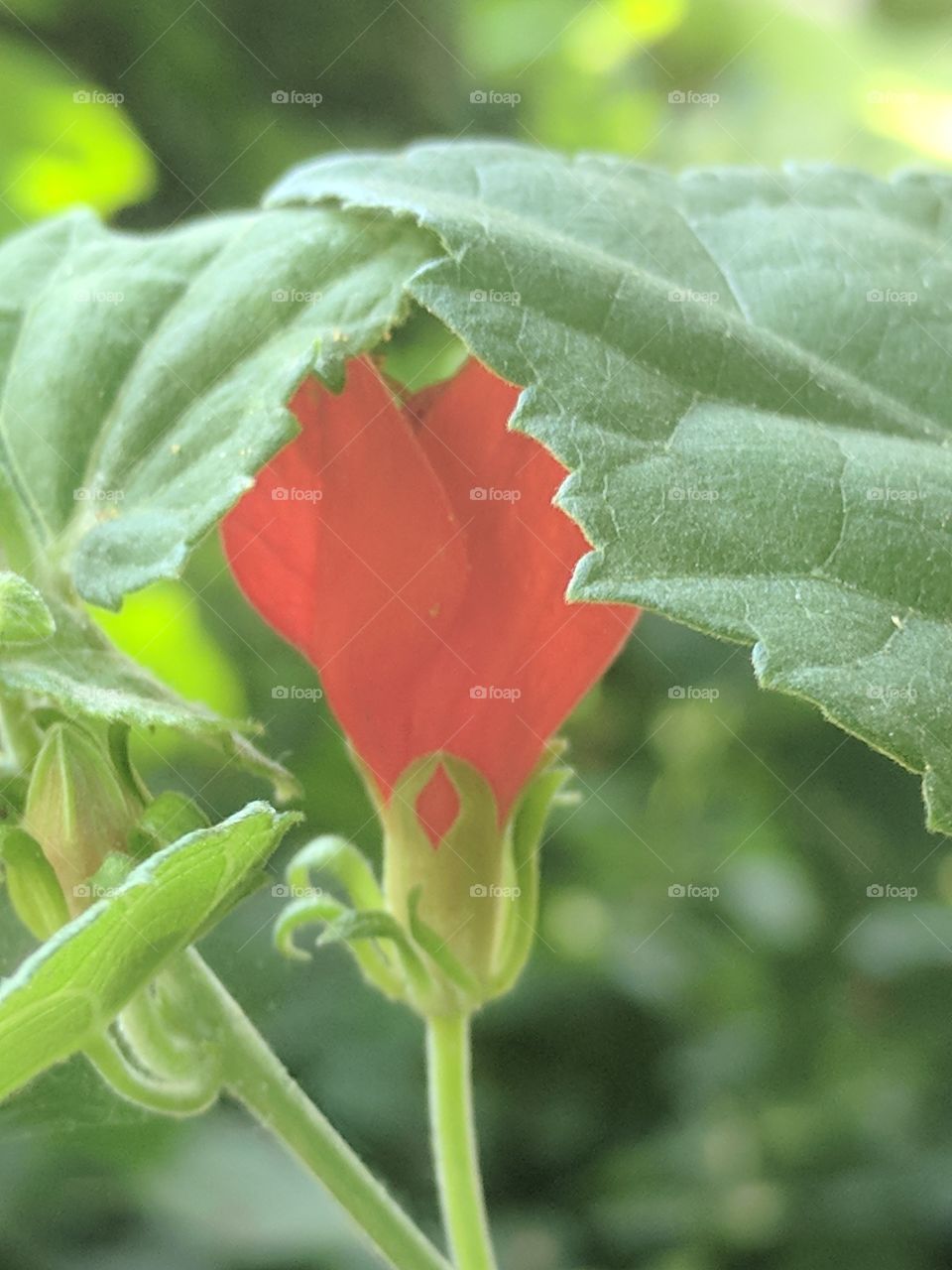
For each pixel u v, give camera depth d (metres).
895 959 0.26
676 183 0.11
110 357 0.10
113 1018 0.09
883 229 0.11
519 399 0.09
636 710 0.28
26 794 0.10
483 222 0.10
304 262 0.10
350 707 0.11
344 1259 0.22
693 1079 0.27
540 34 0.30
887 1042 0.26
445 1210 0.11
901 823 0.27
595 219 0.10
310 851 0.11
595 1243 0.26
